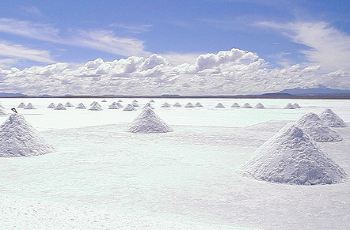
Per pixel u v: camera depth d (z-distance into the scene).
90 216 6.22
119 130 23.06
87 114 39.88
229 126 26.00
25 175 10.22
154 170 10.99
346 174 10.33
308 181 9.45
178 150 15.19
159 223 5.93
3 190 8.45
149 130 21.80
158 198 7.88
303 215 6.77
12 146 13.88
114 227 5.61
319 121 19.42
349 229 6.04
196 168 11.34
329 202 7.68
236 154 14.18
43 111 45.66
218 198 7.93
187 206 7.30
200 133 21.58
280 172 9.76
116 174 10.38
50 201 7.36
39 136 15.02
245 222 6.34
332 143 17.70
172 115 38.56
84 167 11.44
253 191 8.59
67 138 19.00
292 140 10.55
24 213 6.25
